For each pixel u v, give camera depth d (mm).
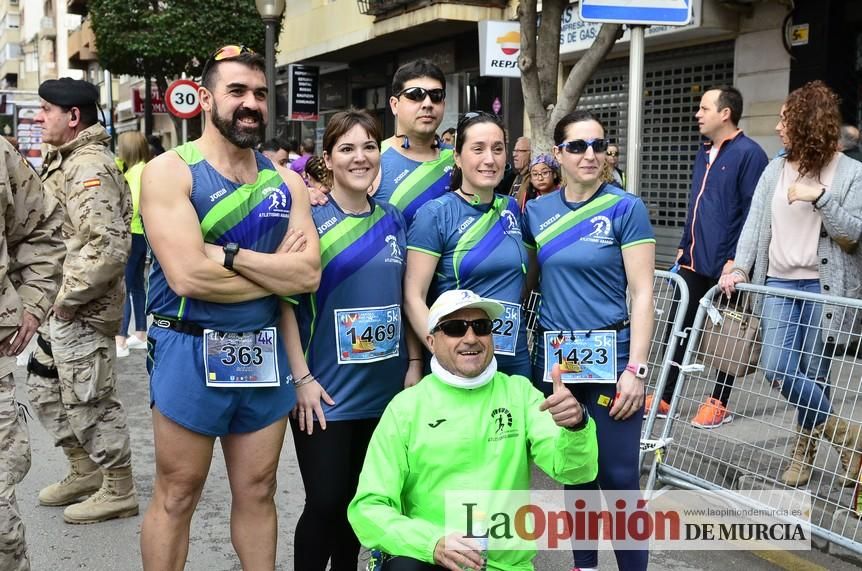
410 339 3441
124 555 3990
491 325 2865
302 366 3205
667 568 3887
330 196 3311
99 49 15898
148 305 3064
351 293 3203
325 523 3223
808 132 4227
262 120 2922
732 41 10352
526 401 2926
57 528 4293
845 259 4285
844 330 3994
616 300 3393
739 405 4430
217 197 2895
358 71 18469
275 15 10633
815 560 3967
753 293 4359
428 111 3670
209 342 2930
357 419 3242
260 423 3070
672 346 4543
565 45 12039
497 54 9688
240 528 3162
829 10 9070
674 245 11391
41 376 4375
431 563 2643
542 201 3525
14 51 65125
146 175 2865
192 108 12852
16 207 3154
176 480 3025
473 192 3402
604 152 3361
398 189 3711
